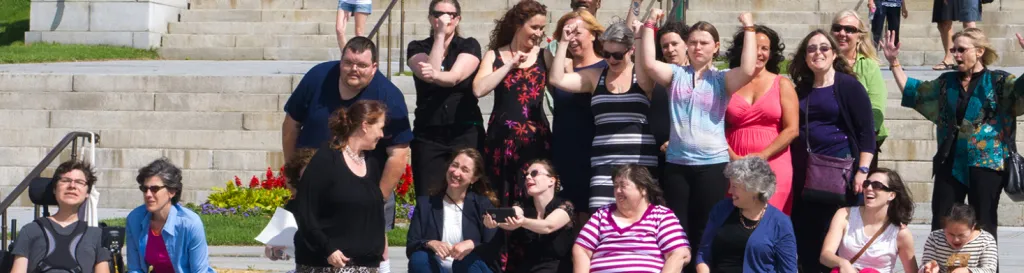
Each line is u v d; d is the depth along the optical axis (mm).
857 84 8312
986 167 8484
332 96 8328
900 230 8203
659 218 8062
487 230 8438
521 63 8898
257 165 14438
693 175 8164
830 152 8328
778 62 8531
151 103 15445
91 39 22000
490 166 8906
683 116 8172
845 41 8992
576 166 8602
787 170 8234
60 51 20750
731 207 7977
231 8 22812
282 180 13484
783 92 8227
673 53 8531
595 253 8164
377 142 8125
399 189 13047
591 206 8359
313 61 20672
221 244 11445
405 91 15273
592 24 8688
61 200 8586
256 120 14945
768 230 7836
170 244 8438
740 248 7879
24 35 23328
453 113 8906
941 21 16578
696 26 8211
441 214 8492
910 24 20531
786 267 7852
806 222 8469
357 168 7668
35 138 14953
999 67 18594
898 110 13984
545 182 8375
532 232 8414
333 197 7516
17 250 8469
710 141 8117
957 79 8648
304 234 7562
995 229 8625
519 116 8820
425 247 8438
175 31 22250
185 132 14742
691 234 8250
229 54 21344
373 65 8180
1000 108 8508
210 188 14344
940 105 8695
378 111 7625
